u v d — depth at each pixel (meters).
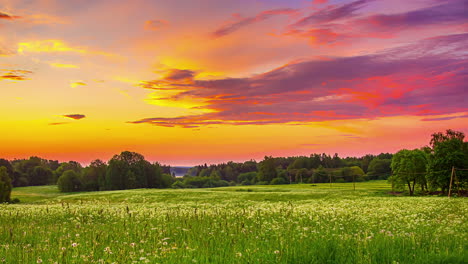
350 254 9.05
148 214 19.44
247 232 12.95
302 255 8.74
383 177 176.38
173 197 61.16
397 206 29.83
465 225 15.76
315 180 184.25
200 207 28.02
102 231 13.16
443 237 11.89
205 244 10.30
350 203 35.66
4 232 13.18
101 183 146.25
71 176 145.25
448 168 85.19
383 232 12.78
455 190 84.38
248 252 9.11
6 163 164.00
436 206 30.19
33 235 13.05
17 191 145.62
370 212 21.95
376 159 187.62
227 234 12.52
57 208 24.05
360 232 12.76
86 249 9.98
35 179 179.25
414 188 97.44
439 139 106.69
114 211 21.50
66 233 13.70
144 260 8.42
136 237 12.09
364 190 89.88
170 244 10.80
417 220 16.97
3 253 9.37
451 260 8.60
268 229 13.59
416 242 10.51
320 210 21.97
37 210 22.16
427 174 89.06
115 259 8.77
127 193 71.00
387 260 8.54
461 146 91.19
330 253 8.99
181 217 17.36
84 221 17.62
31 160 192.00
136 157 153.88
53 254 9.27
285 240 10.48
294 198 57.72
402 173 92.44
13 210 22.33
